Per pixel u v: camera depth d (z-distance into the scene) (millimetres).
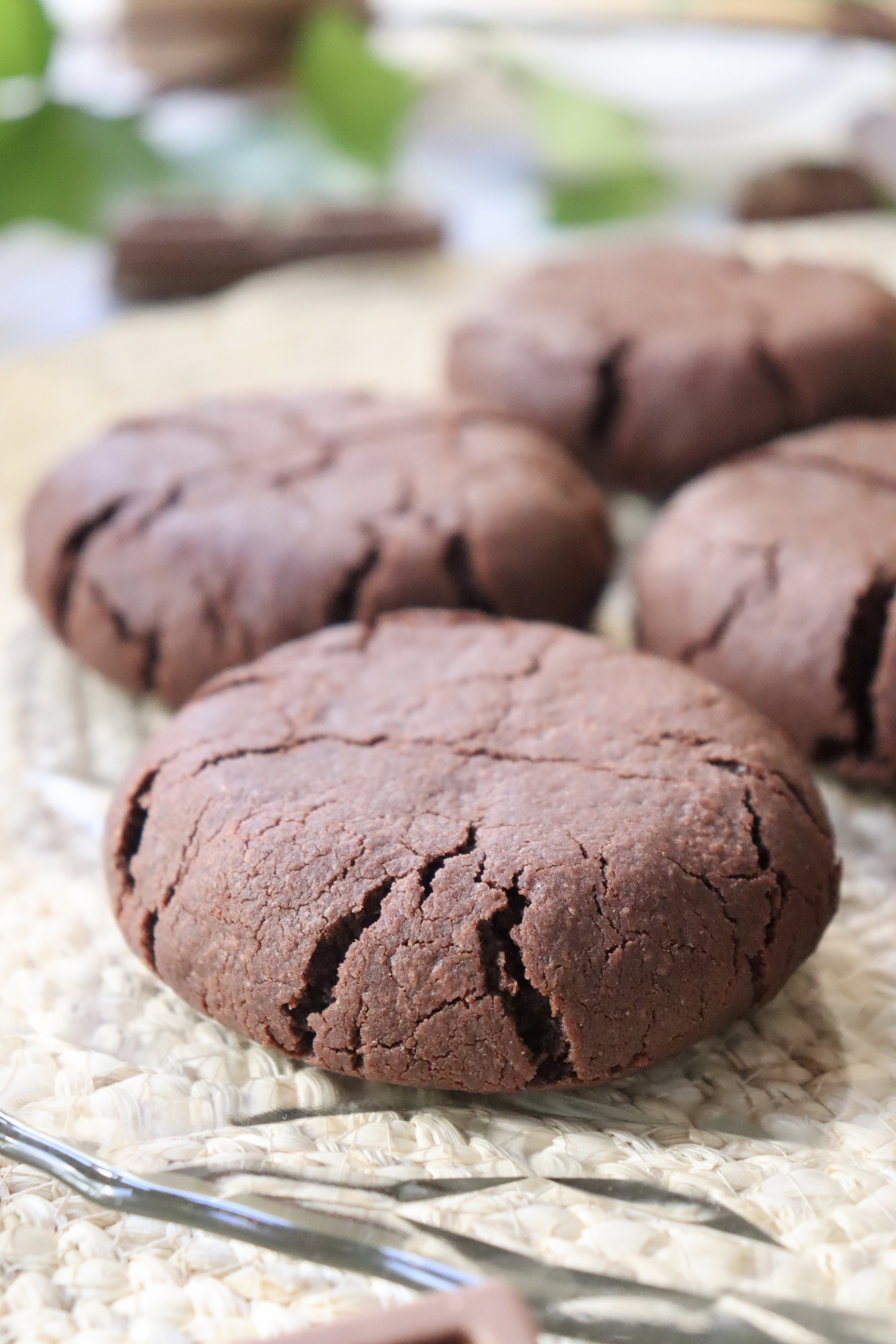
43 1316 197
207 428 279
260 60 452
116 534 264
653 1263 200
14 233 406
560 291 319
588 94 421
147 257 385
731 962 212
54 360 355
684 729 224
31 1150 211
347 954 209
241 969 212
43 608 274
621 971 208
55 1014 227
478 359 313
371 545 258
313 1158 210
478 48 472
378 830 212
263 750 222
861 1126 215
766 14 490
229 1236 204
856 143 413
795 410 299
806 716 251
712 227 405
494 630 241
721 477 273
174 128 418
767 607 253
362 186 414
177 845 218
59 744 269
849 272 324
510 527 262
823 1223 203
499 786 217
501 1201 206
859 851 250
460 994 206
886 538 254
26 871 248
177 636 259
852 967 234
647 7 495
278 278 385
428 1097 217
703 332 302
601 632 289
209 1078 220
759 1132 215
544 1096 217
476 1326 177
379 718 226
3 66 378
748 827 217
